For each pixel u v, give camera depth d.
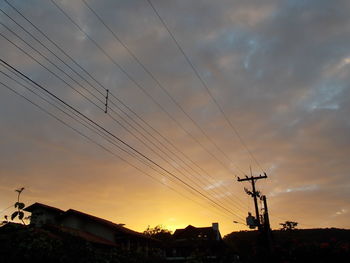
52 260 9.07
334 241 10.34
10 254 8.28
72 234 10.55
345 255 9.84
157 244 42.75
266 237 31.38
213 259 19.45
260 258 12.01
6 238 8.48
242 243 39.78
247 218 33.34
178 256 44.84
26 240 8.74
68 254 9.66
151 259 16.05
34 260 8.62
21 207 9.30
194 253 18.12
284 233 40.78
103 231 36.34
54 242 9.41
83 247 10.31
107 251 11.93
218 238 55.53
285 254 10.90
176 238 56.47
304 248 10.57
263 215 33.38
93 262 10.58
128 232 36.12
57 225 12.91
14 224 9.05
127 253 13.23
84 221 37.03
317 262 10.14
